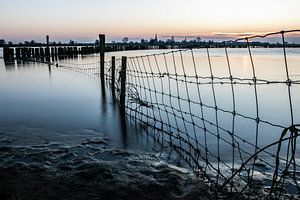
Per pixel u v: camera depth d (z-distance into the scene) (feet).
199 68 91.61
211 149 20.67
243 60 130.93
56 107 32.58
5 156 18.30
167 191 14.21
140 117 28.60
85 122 26.68
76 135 23.03
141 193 13.99
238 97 40.52
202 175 16.02
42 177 15.43
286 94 42.55
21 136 22.57
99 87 47.11
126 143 21.36
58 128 24.81
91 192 14.01
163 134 23.68
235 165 17.78
